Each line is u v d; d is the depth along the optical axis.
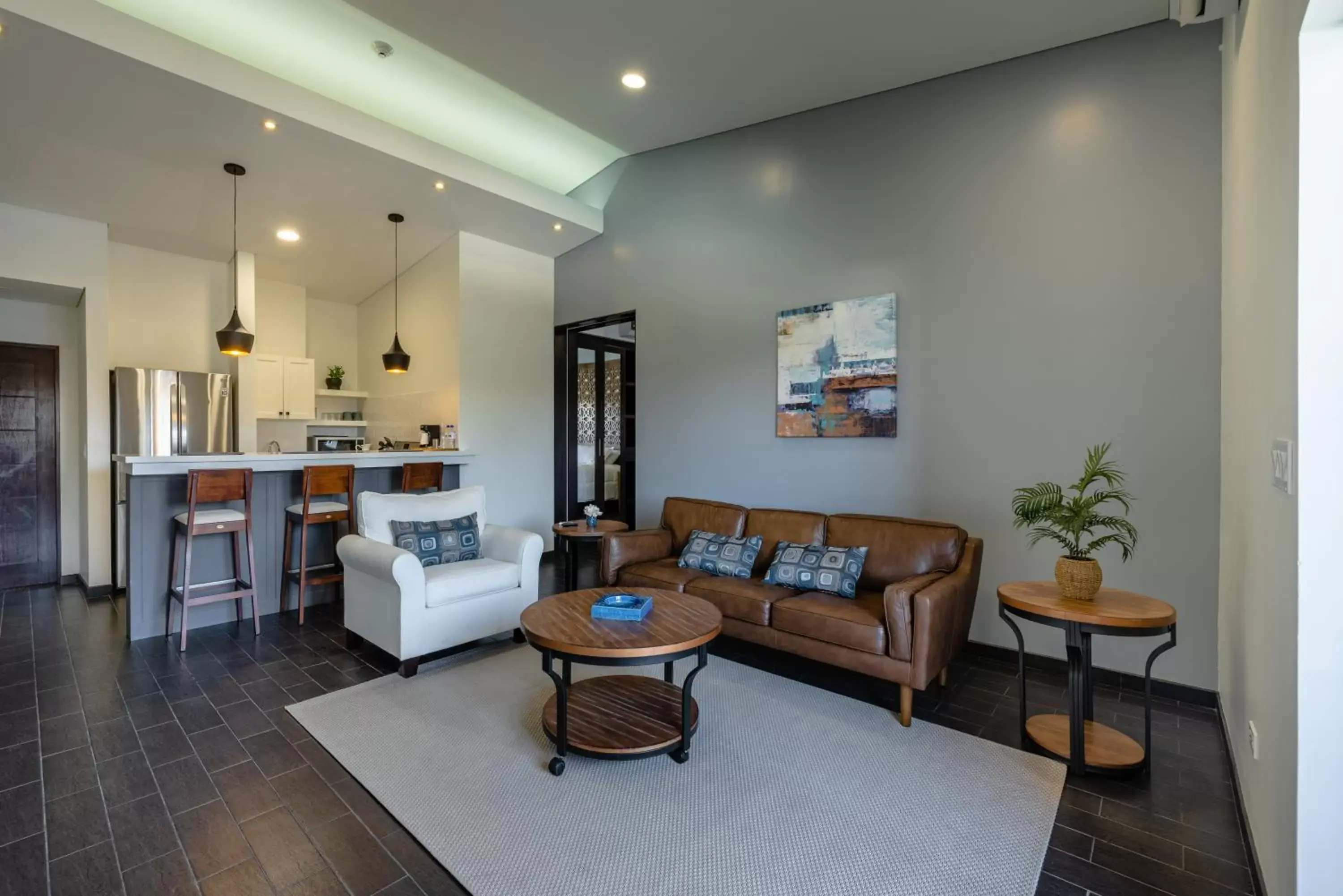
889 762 2.34
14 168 4.01
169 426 5.21
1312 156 1.33
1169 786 2.20
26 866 1.75
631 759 2.25
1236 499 2.35
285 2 3.48
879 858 1.80
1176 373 2.95
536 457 6.12
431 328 5.89
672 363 5.10
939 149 3.68
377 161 4.23
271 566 4.32
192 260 5.76
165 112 3.54
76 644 3.65
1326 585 1.32
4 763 2.30
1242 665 2.13
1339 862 1.30
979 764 2.33
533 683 3.07
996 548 3.49
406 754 2.38
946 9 2.95
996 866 1.77
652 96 4.03
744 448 4.62
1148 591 3.03
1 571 4.95
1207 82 2.87
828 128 4.16
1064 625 2.27
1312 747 1.32
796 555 3.45
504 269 5.84
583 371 6.56
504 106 4.68
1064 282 3.26
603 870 1.74
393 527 3.63
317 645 3.64
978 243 3.53
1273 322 1.61
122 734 2.53
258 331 6.41
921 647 2.59
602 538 4.02
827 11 3.03
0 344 4.94
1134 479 3.06
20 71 3.12
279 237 5.42
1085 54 3.19
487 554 3.87
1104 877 1.73
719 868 1.75
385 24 3.45
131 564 3.72
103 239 4.87
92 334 4.81
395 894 1.66
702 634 2.36
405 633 3.11
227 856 1.80
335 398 7.05
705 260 4.88
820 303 4.19
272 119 3.66
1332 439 1.32
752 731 2.59
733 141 4.68
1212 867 1.78
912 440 3.78
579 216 5.48
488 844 1.85
